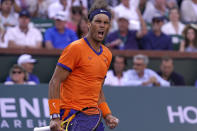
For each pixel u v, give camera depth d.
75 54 13.07
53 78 13.04
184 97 24.66
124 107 23.55
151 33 30.47
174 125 24.11
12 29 28.61
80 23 24.00
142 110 23.81
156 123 23.86
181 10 35.25
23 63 25.48
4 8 29.77
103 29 13.23
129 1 32.81
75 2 32.41
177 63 28.91
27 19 28.62
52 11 31.67
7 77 26.03
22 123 22.25
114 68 26.42
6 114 22.19
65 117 13.41
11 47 27.98
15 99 22.44
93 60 13.33
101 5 13.45
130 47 30.08
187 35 31.56
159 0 33.94
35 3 32.06
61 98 13.55
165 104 24.27
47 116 22.64
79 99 13.30
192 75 29.12
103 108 14.81
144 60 26.42
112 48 29.81
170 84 27.41
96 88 13.53
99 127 13.95
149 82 26.38
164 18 33.88
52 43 28.36
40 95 22.81
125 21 29.77
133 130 23.44
